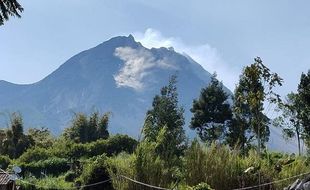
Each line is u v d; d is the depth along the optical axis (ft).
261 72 167.73
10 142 286.25
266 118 186.60
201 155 116.26
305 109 188.24
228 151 118.11
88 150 256.52
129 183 119.65
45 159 242.37
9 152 283.18
